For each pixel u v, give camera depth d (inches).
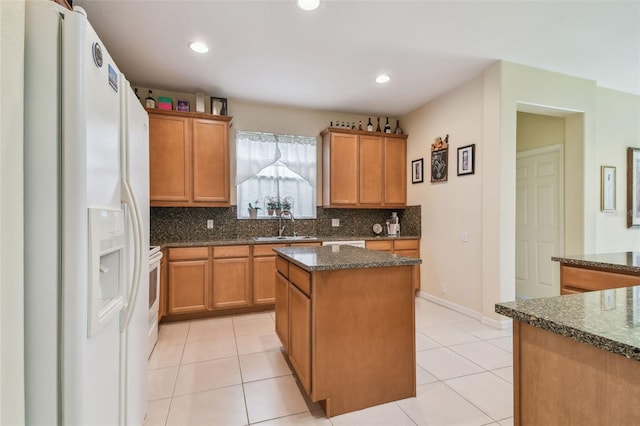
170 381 84.0
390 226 179.5
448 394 77.5
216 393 78.3
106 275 45.2
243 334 117.8
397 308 76.0
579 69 125.8
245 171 161.0
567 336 32.7
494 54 113.8
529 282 163.8
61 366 32.4
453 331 118.3
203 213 154.9
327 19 92.4
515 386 39.9
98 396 38.0
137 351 57.4
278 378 85.5
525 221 165.9
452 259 145.6
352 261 74.4
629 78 134.7
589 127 134.3
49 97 32.0
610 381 30.0
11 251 29.2
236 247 139.6
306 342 71.7
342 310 71.2
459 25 95.8
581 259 82.2
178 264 130.6
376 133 174.6
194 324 129.3
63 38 32.7
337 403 70.3
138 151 57.4
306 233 174.4
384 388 74.2
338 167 167.6
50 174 32.0
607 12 89.4
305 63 119.6
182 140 139.6
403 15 90.7
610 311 38.2
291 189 171.3
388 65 121.6
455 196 143.8
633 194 151.9
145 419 68.1
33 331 31.5
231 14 89.7
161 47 107.6
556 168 148.9
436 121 156.6
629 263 73.9
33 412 31.5
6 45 28.4
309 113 174.7
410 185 177.9
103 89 39.3
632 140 153.9
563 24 95.4
